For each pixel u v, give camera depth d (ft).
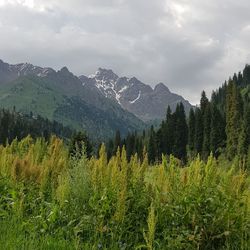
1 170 35.47
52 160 36.22
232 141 298.35
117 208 25.57
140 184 27.35
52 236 26.50
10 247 22.91
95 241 25.04
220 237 23.52
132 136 411.54
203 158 29.40
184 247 23.80
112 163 30.60
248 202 25.35
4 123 422.41
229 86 356.59
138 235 25.71
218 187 25.49
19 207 29.78
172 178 26.71
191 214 24.49
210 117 387.14
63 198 28.12
